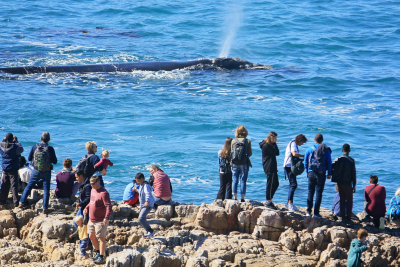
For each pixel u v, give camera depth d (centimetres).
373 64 10962
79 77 9125
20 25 13312
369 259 2847
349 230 2997
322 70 10400
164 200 3294
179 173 5156
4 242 2928
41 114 6981
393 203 3556
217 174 5169
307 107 7862
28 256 2812
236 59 10569
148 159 5516
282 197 4766
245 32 13588
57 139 6031
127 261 2578
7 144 3316
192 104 7825
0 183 3444
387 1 17125
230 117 7194
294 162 3306
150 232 2956
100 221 2666
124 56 10850
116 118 7031
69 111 7194
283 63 11075
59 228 2959
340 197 3306
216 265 2591
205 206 3198
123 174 5081
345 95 8644
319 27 14200
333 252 2806
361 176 5191
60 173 3431
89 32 13025
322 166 3212
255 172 5309
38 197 3488
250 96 8419
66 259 2789
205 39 12850
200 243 2888
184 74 9725
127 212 3231
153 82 9112
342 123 7038
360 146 6128
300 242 2947
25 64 9719
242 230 3145
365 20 14900
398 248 2941
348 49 12256
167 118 7088
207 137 6378
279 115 7369
